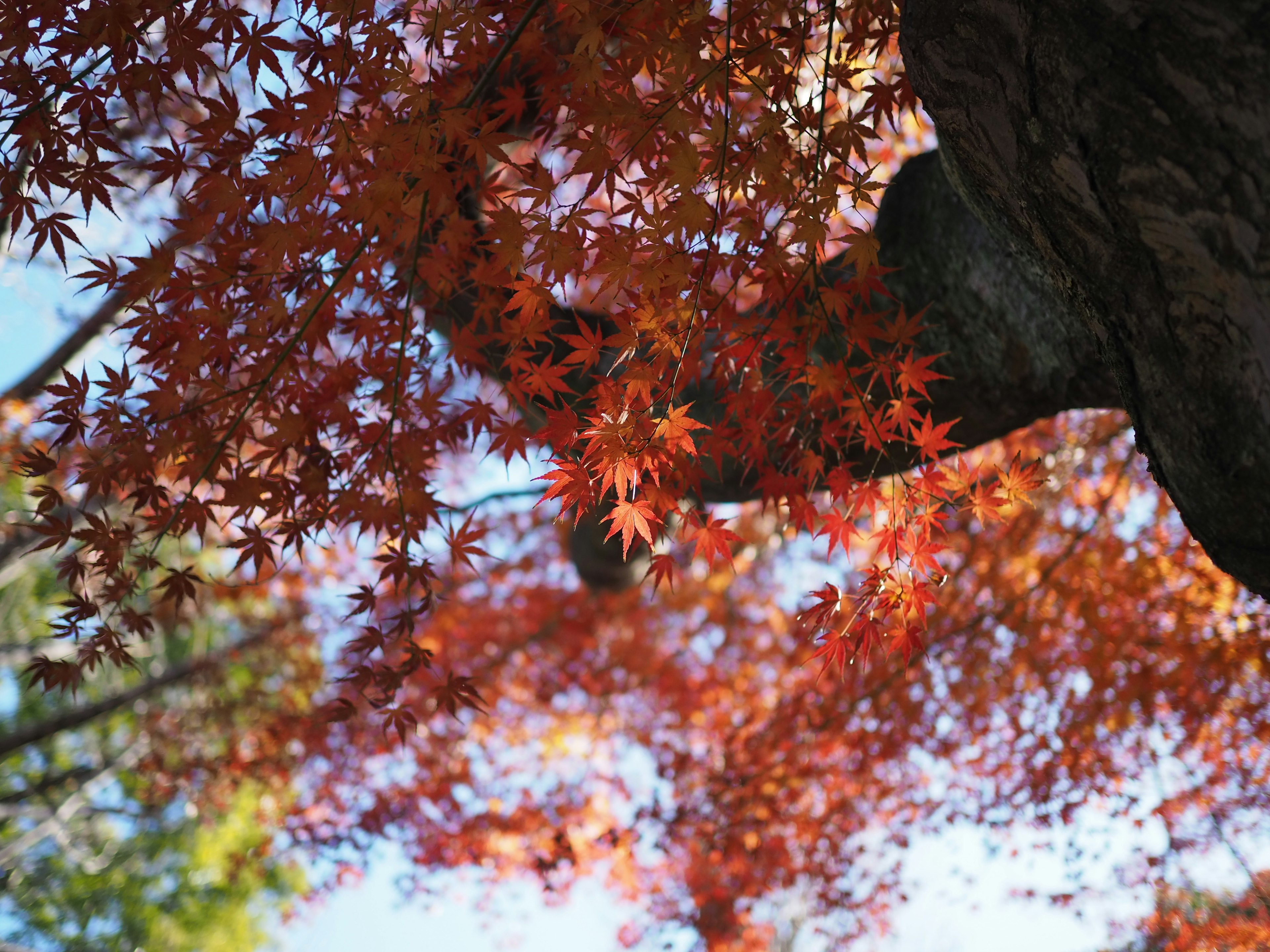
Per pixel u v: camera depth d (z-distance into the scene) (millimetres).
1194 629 6754
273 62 2457
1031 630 7539
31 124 2457
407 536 2898
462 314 3539
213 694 11820
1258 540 1776
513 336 2598
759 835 8266
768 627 11891
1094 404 3195
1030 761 7559
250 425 2934
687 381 2650
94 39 2393
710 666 11906
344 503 2951
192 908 14867
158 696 13258
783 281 2627
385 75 2438
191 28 2418
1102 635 7148
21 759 13961
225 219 2750
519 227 2342
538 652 12609
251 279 2770
